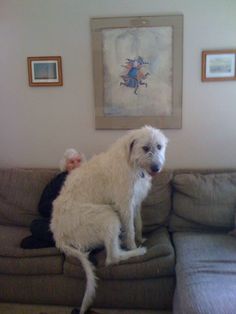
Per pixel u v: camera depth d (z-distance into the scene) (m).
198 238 2.35
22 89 3.00
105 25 2.80
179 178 2.59
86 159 2.99
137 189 2.23
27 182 2.76
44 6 2.85
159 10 2.76
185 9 2.73
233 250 2.13
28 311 2.25
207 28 2.74
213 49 2.77
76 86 2.95
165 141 2.20
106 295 2.19
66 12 2.84
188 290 1.71
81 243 2.16
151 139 2.10
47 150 3.08
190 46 2.78
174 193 2.63
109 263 2.10
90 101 2.96
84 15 2.83
